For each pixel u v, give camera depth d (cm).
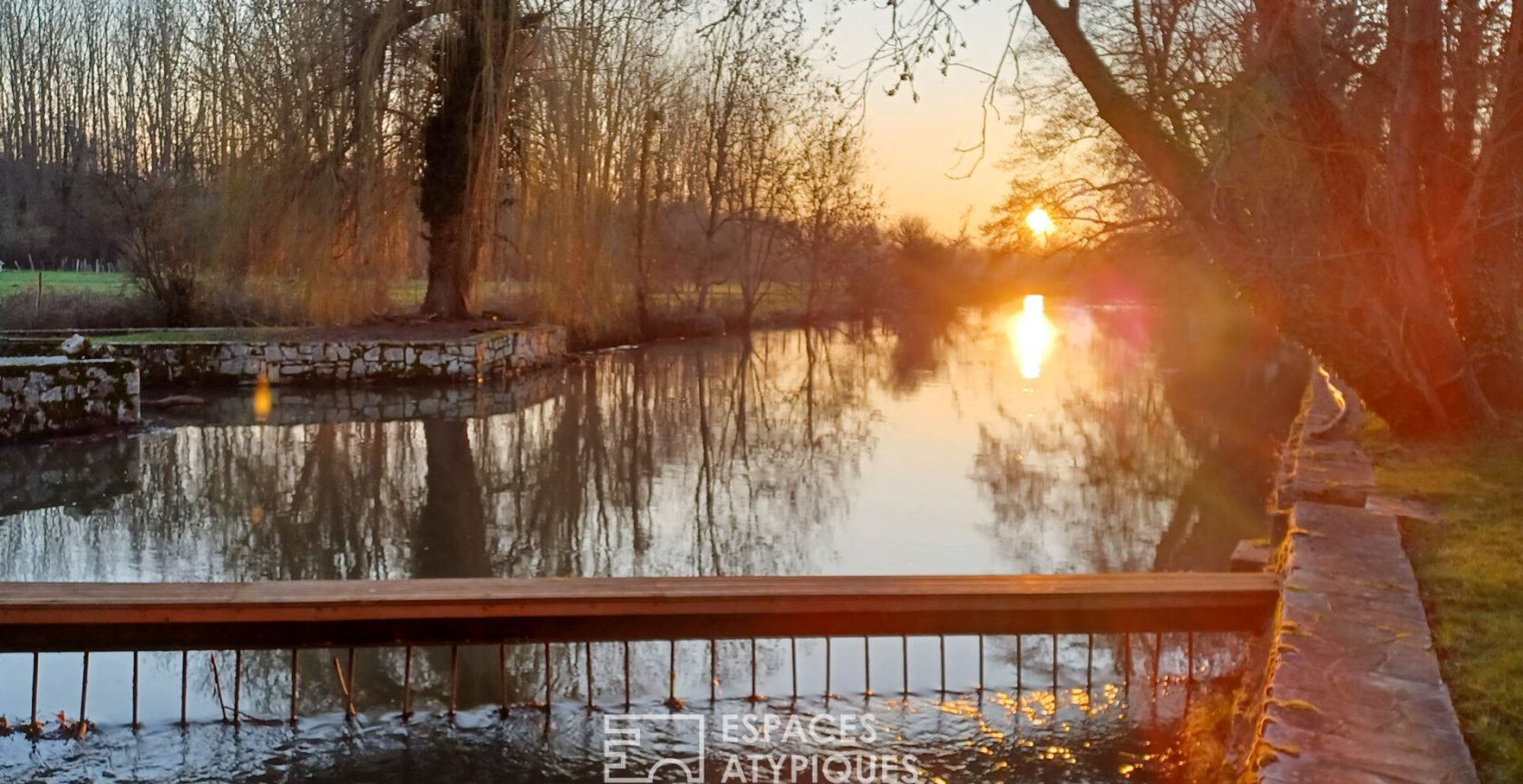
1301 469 786
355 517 1032
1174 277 2230
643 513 1066
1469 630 445
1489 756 341
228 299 2403
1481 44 957
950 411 1875
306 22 2138
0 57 3638
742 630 546
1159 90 859
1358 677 395
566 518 1040
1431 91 875
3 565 838
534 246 2367
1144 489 1166
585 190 2367
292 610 520
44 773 489
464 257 2416
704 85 3475
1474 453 830
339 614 523
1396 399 927
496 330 2297
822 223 4269
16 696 577
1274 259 888
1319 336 937
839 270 4891
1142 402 1936
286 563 859
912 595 542
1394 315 948
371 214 2180
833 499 1127
